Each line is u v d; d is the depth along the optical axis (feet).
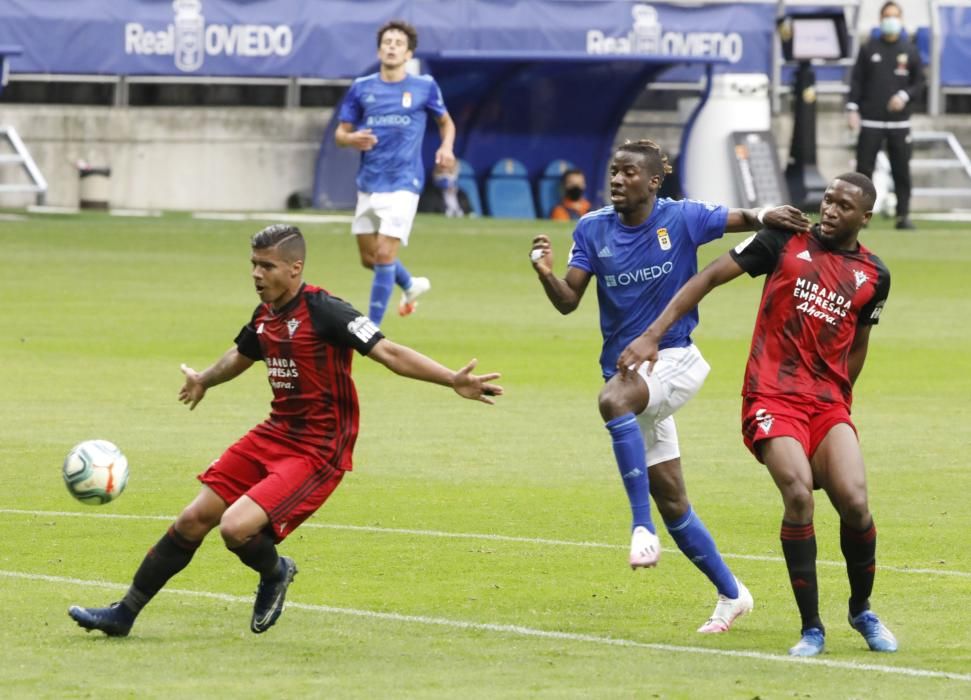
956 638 52.54
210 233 216.74
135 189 260.42
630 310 56.75
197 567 62.28
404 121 124.36
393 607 56.39
